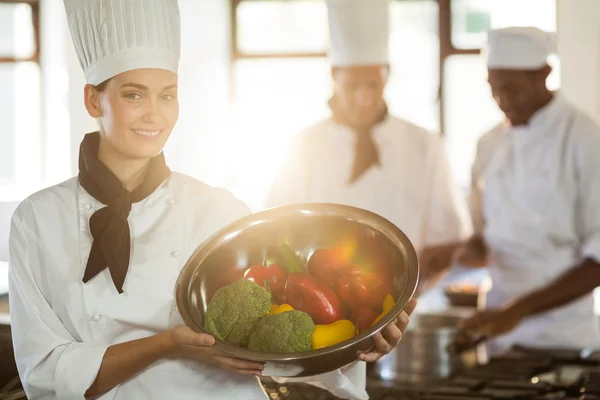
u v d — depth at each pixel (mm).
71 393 1396
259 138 6012
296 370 1246
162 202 1521
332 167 2984
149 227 1503
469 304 4113
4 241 5195
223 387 1479
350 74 2768
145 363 1379
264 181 5953
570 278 2697
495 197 2957
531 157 2850
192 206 1544
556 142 2805
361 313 1331
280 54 5973
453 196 3053
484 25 5734
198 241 1521
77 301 1466
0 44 6117
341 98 2852
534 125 2820
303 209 1441
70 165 6039
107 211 1461
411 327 2248
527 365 2203
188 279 1381
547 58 2738
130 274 1479
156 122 1428
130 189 1514
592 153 2750
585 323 2850
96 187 1477
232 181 5945
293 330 1269
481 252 3057
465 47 5773
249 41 5992
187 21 5844
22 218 1486
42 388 1422
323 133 3012
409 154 3010
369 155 2963
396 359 2125
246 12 5969
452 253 3033
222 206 1566
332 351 1213
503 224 2932
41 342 1435
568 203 2812
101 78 1440
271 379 2027
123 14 1413
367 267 1440
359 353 1253
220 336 1333
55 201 1502
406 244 1356
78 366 1399
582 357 2297
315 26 5938
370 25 2701
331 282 1404
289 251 1447
